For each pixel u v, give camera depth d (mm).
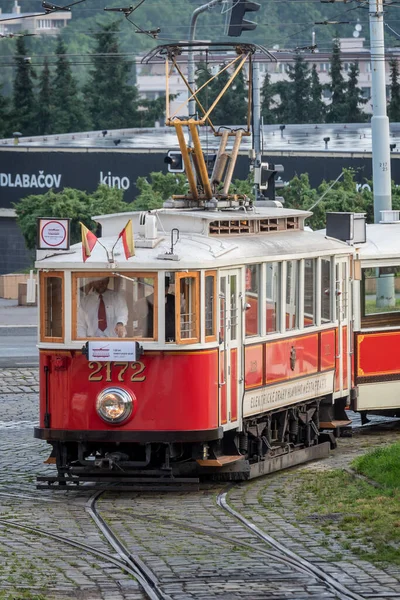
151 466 30000
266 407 31844
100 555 23000
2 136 155125
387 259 37844
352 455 34625
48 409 29562
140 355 28828
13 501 28656
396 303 38312
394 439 37656
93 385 29141
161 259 28891
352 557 22891
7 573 21516
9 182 105438
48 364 29500
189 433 28984
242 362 30688
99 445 30156
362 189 81250
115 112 161625
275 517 26469
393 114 146500
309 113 157000
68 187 99625
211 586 21016
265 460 31875
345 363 36500
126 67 162750
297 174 89375
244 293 30844
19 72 158625
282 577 21562
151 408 28984
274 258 31812
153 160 97250
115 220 32562
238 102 142875
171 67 34781
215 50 34875
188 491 29906
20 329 71188
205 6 54500
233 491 29828
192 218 31141
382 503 27062
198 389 29062
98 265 29000
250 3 49469
